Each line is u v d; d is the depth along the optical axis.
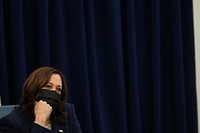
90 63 6.26
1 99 5.63
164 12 6.88
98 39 6.42
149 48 6.79
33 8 5.99
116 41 6.36
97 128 6.25
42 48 5.82
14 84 5.75
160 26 6.82
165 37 6.91
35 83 3.68
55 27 6.02
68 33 6.15
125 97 6.53
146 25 6.79
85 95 6.12
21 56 5.67
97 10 6.42
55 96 3.69
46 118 3.65
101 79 6.41
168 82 6.94
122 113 6.41
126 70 6.64
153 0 6.62
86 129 6.13
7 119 3.62
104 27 6.43
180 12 6.79
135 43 6.55
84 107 6.13
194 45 6.93
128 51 6.52
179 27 6.71
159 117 6.67
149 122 6.82
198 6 7.07
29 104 3.71
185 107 6.89
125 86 6.63
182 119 6.77
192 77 6.89
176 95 6.79
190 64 6.89
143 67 6.77
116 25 6.35
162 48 6.89
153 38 6.63
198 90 7.08
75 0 6.12
